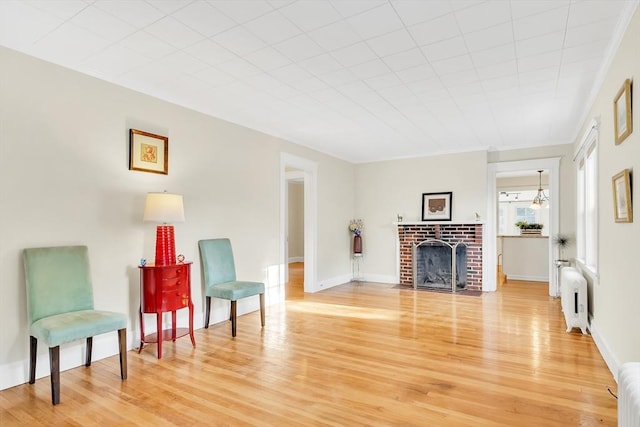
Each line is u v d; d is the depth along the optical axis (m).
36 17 2.36
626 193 2.45
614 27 2.53
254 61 3.04
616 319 2.84
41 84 2.89
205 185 4.27
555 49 2.84
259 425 2.15
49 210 2.92
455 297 5.87
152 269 3.29
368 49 2.83
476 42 2.73
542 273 7.49
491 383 2.71
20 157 2.76
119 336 2.79
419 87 3.62
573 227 5.85
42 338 2.46
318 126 5.02
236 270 4.69
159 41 2.70
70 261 2.91
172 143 3.90
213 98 3.91
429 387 2.65
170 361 3.16
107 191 3.31
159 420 2.21
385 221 7.31
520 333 3.95
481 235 6.31
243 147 4.84
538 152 6.12
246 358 3.23
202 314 4.21
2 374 2.63
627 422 1.44
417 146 6.30
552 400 2.44
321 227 6.60
